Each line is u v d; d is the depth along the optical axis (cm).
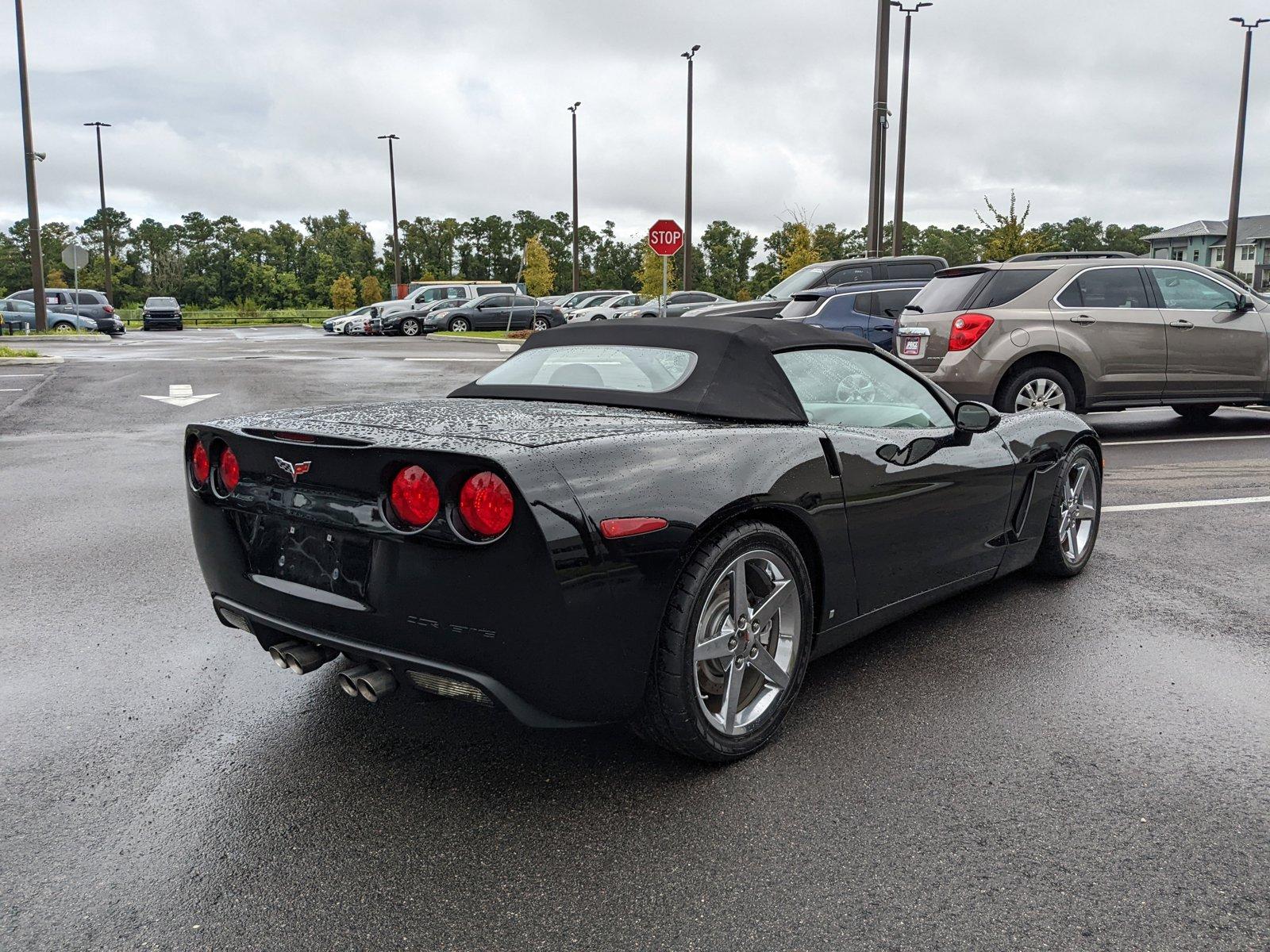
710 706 282
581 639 238
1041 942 203
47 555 522
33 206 3112
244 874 227
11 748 292
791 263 4091
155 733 303
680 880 225
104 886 222
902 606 357
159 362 1978
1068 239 9338
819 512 298
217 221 12888
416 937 205
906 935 205
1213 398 923
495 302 3569
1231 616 416
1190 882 224
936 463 354
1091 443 470
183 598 445
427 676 248
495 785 271
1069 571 468
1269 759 286
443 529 237
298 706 324
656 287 4847
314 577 268
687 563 261
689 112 3600
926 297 927
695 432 275
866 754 289
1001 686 340
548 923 210
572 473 239
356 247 12625
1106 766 282
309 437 260
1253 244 8100
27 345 2752
